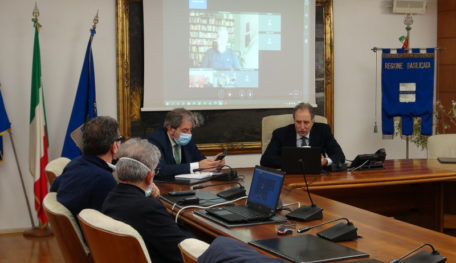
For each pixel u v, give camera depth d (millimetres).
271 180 2537
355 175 3678
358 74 6207
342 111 6180
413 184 4082
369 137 6285
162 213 2199
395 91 5926
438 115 6449
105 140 2703
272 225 2383
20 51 5129
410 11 6211
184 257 1479
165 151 3795
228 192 3002
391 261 1786
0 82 5074
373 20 6219
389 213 4035
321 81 6012
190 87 5582
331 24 5988
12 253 4496
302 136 4230
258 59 5781
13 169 5176
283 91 5867
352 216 2537
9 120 5117
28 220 5234
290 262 1841
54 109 5242
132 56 5418
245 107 5746
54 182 2830
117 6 5320
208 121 5688
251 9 5734
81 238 2451
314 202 2871
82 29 5277
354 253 1902
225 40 5676
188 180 3521
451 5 6297
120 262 1881
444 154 4645
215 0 5621
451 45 6344
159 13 5441
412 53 5898
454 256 1883
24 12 5117
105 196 2564
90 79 5035
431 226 4004
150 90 5453
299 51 5891
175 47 5508
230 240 1340
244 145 5781
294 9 5855
